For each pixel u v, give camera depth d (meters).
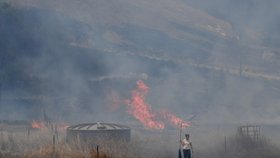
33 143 96.81
